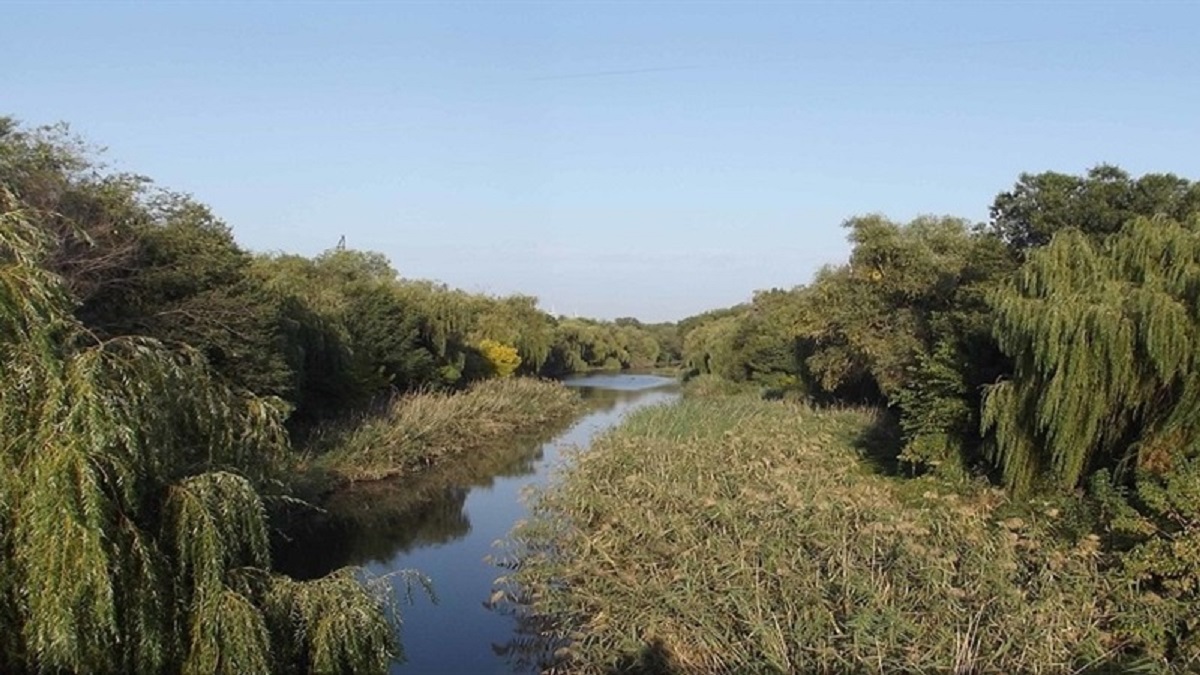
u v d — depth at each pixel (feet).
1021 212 73.97
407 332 118.93
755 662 29.32
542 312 227.20
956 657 27.40
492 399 122.52
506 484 81.25
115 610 20.30
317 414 90.33
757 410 95.45
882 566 31.24
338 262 147.43
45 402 20.53
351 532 62.18
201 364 26.58
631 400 176.96
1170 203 64.75
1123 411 39.37
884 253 95.81
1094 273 43.70
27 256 22.06
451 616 43.06
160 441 23.02
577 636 32.99
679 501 39.99
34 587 19.43
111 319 56.18
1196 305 36.09
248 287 69.82
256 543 24.79
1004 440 44.21
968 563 30.25
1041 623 27.45
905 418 63.41
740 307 283.18
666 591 32.22
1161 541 29.22
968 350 57.36
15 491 20.03
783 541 32.55
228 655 22.09
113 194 58.34
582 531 40.91
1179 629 27.86
